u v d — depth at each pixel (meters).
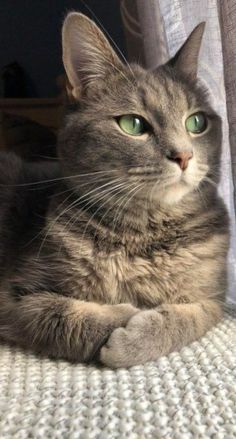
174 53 0.32
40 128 0.60
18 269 0.27
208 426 0.17
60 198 0.27
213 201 0.28
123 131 0.25
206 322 0.25
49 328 0.23
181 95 0.27
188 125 0.27
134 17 0.43
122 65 0.27
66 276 0.25
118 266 0.25
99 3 0.61
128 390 0.19
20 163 0.35
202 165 0.26
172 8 0.31
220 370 0.21
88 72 0.27
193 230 0.26
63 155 0.27
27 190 0.31
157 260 0.26
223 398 0.18
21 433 0.17
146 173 0.24
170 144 0.24
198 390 0.19
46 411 0.18
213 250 0.26
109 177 0.25
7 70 0.71
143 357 0.22
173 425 0.17
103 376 0.21
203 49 0.29
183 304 0.25
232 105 0.25
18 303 0.25
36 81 0.72
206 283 0.26
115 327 0.22
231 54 0.24
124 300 0.26
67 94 0.28
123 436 0.16
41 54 0.72
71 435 0.16
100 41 0.27
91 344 0.22
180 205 0.26
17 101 0.66
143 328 0.22
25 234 0.29
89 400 0.19
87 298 0.25
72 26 0.26
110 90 0.27
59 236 0.26
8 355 0.24
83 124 0.26
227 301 0.30
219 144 0.28
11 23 0.71
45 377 0.21
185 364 0.21
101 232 0.25
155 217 0.26
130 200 0.25
